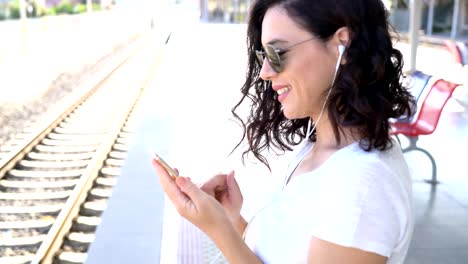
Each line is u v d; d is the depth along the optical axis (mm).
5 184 5293
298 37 1062
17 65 15719
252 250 1169
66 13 47906
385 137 1028
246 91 1452
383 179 983
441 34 24234
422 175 4684
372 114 1018
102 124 8383
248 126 1520
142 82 12164
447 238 3467
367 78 1024
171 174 1144
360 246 960
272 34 1081
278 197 1158
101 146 6438
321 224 1000
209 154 5676
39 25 30625
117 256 3244
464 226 3643
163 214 3863
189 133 6590
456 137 5953
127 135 7535
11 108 9781
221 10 33375
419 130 4246
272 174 1386
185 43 20875
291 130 1470
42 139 7262
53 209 4656
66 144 7047
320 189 1044
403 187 1011
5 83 12648
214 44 19688
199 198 1084
